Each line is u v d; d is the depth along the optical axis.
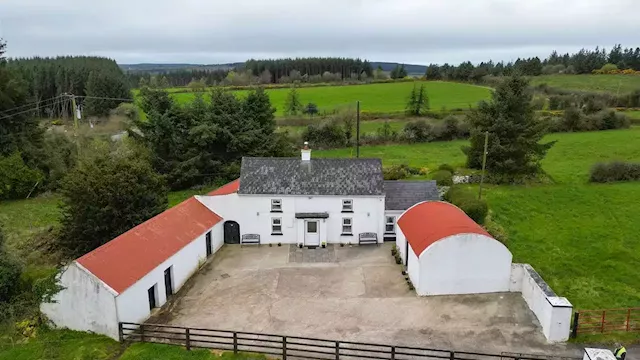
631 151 57.09
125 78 127.19
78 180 32.75
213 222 33.38
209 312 25.48
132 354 21.28
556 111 78.56
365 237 34.31
